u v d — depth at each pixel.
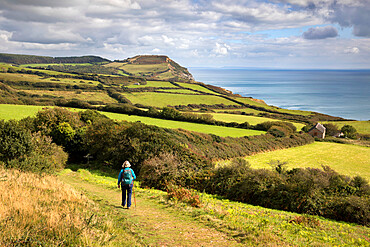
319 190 16.64
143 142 28.52
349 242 8.50
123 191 9.97
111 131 32.03
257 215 11.20
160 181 20.72
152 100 111.12
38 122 36.84
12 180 10.29
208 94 137.62
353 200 15.02
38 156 19.09
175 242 6.45
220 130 62.25
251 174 18.92
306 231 9.16
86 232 5.64
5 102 67.81
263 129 72.50
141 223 7.90
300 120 105.31
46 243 4.82
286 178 18.58
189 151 28.09
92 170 28.14
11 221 5.39
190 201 11.48
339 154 58.62
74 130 37.31
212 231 7.59
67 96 96.75
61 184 12.16
